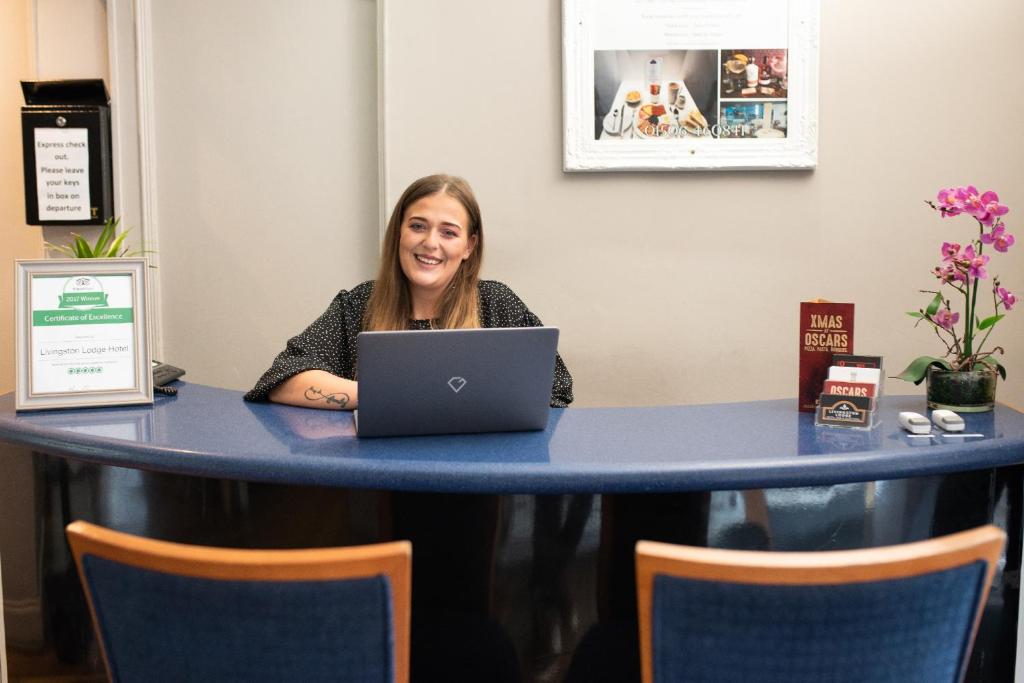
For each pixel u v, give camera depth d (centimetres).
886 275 304
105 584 115
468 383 162
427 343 158
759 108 294
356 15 303
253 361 312
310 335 225
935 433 170
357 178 308
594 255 300
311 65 304
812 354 190
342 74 305
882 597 106
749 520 155
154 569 110
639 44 290
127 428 171
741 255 302
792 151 295
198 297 309
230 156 306
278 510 157
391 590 108
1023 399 306
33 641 183
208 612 109
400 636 111
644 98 292
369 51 304
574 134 292
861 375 178
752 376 306
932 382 195
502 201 298
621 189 299
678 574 107
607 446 158
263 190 307
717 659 109
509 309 248
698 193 300
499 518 154
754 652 107
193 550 108
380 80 293
